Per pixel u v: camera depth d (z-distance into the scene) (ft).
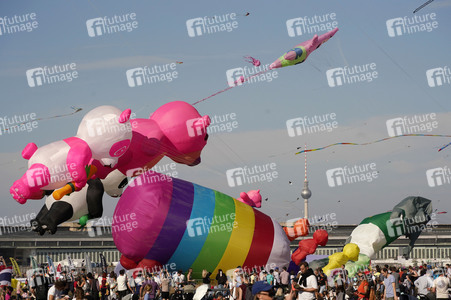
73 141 80.23
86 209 90.38
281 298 55.42
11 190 78.43
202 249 101.96
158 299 96.02
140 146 88.17
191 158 94.27
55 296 65.16
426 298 85.40
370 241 142.10
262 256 106.63
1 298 91.66
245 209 108.88
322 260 138.21
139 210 98.63
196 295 83.82
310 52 89.97
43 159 77.77
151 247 99.50
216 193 107.96
